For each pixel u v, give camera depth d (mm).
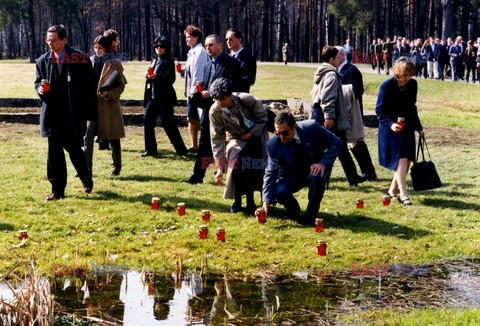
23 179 9422
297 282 5930
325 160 7273
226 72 8711
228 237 7078
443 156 12109
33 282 4957
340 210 8164
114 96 9562
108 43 9773
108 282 5871
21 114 14906
